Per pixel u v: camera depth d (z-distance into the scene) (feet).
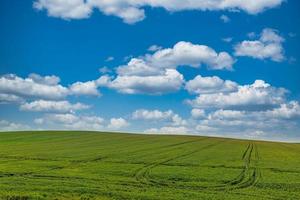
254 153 309.22
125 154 276.21
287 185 179.83
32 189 153.58
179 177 191.83
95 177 186.70
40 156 259.60
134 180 182.70
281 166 237.86
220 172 209.26
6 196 138.72
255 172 213.46
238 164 240.94
